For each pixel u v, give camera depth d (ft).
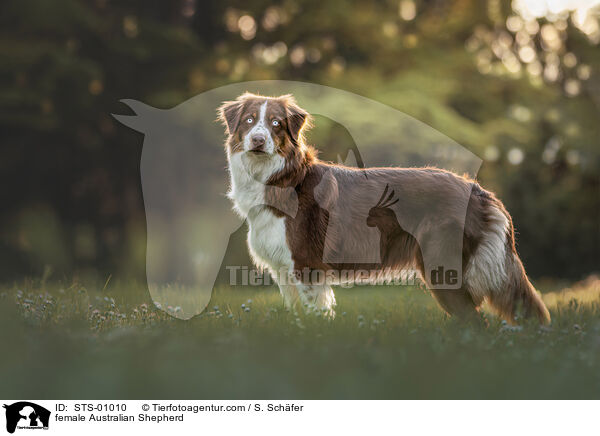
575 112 77.51
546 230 75.31
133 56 62.54
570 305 26.73
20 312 22.94
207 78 62.44
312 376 15.28
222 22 72.08
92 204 71.77
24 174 68.49
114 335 19.80
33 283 33.68
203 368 15.56
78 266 71.31
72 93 59.77
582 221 76.07
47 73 58.95
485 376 15.51
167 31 63.93
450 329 21.45
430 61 72.38
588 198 76.64
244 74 62.28
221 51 66.28
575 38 80.07
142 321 23.27
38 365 15.87
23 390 14.28
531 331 21.83
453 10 78.95
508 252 23.79
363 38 72.02
